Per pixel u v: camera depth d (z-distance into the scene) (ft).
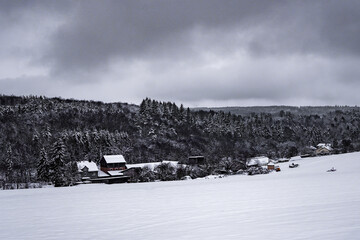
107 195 102.01
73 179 238.07
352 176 137.39
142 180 253.44
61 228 47.21
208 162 329.31
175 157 391.24
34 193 123.75
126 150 419.33
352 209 48.49
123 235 40.11
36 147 389.60
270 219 44.55
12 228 49.14
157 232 40.73
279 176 187.32
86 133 427.33
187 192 101.19
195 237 36.32
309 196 70.90
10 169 314.76
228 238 34.58
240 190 98.12
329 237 31.37
